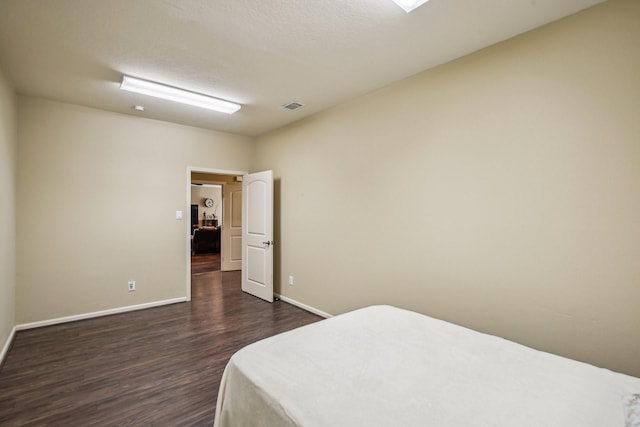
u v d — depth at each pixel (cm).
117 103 343
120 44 221
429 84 259
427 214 261
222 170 468
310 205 388
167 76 273
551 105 193
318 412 105
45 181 334
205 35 210
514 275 209
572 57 184
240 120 408
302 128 400
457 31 204
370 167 311
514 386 121
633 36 164
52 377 229
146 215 400
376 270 305
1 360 246
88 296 360
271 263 430
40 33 206
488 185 222
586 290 180
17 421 180
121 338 302
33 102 325
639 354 164
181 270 429
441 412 105
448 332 176
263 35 211
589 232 179
